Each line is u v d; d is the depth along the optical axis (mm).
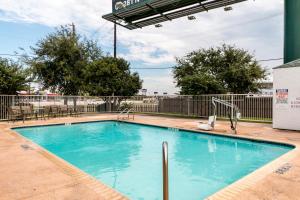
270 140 7770
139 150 8148
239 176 5508
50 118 14922
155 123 12648
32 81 16406
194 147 8438
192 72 24266
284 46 12039
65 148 8484
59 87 22828
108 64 19531
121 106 20141
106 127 13016
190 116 15898
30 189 3779
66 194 3586
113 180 5281
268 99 12867
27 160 5473
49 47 21688
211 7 14422
